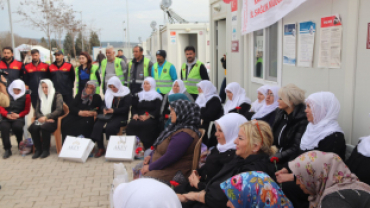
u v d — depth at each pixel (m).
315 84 3.86
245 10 5.87
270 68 5.32
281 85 4.78
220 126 2.92
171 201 1.61
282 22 4.66
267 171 2.33
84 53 7.16
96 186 4.34
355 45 3.11
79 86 7.31
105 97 5.61
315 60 3.82
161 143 3.55
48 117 5.52
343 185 2.03
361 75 3.07
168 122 5.33
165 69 6.68
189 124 3.48
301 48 4.12
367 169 2.46
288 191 2.70
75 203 3.87
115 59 7.57
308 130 2.96
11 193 4.17
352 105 3.20
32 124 5.50
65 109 5.79
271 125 3.84
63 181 4.53
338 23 3.33
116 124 5.50
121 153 5.20
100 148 5.56
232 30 6.90
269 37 5.27
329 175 2.11
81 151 5.24
